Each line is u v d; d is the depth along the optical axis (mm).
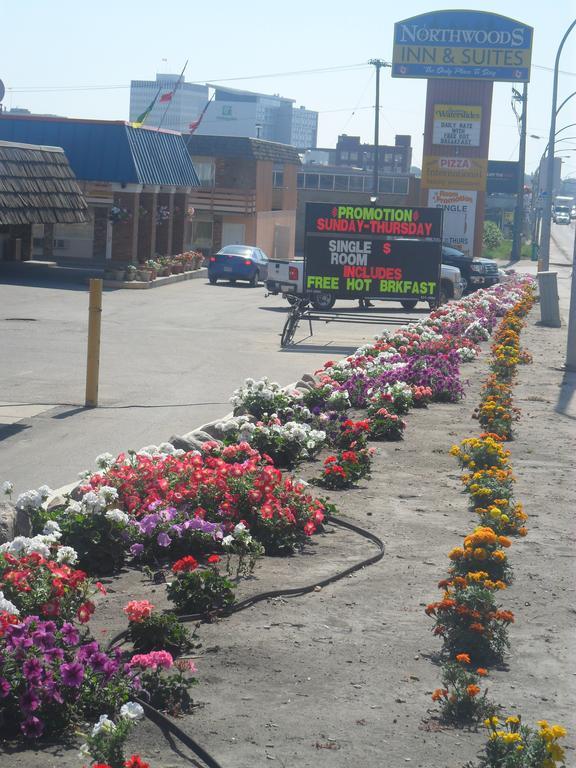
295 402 14172
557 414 16656
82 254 49875
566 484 11719
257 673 6102
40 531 8102
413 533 9445
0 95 46312
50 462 12273
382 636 6836
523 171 88188
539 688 6066
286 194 71312
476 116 64438
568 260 89125
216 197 60531
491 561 7949
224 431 11703
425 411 16391
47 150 37469
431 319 27141
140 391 17875
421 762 5043
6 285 37031
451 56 64062
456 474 11938
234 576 8023
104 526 8109
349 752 5125
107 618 6922
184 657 6309
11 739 5188
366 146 169625
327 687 5938
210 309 34469
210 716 5484
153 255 48562
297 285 38312
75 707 5324
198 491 8938
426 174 65125
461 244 65312
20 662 5355
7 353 21781
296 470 11703
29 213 34906
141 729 5312
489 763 4906
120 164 44656
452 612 6559
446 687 5754
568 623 7203
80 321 28125
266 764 4969
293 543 8859
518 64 63562
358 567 8367
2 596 5750
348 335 28844
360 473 11383
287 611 7266
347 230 29219
